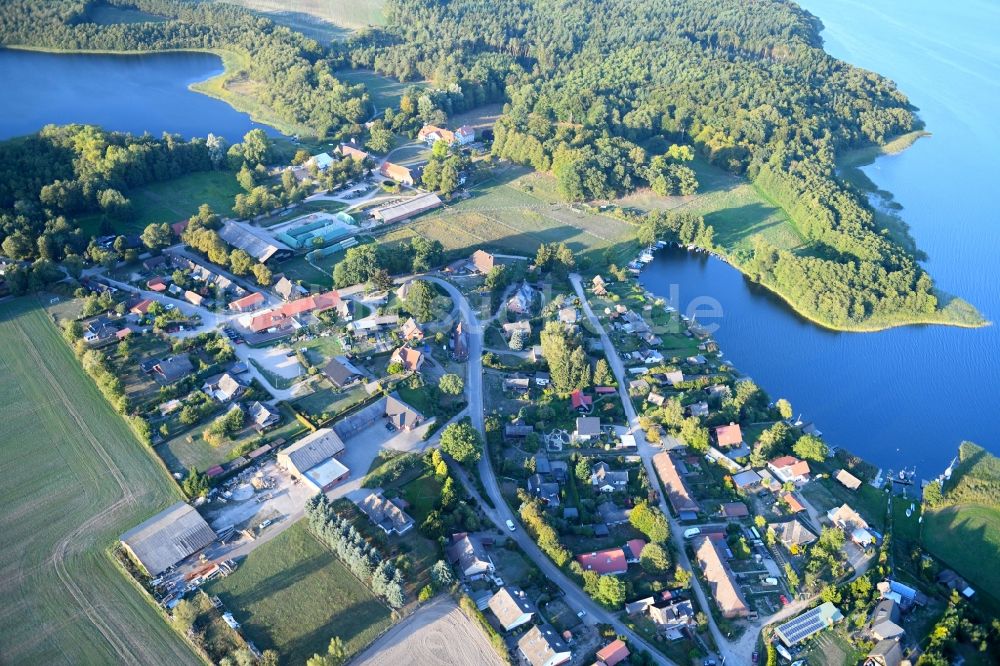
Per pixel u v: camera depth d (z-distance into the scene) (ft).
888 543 600.39
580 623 526.16
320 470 620.49
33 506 583.58
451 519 584.40
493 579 547.49
